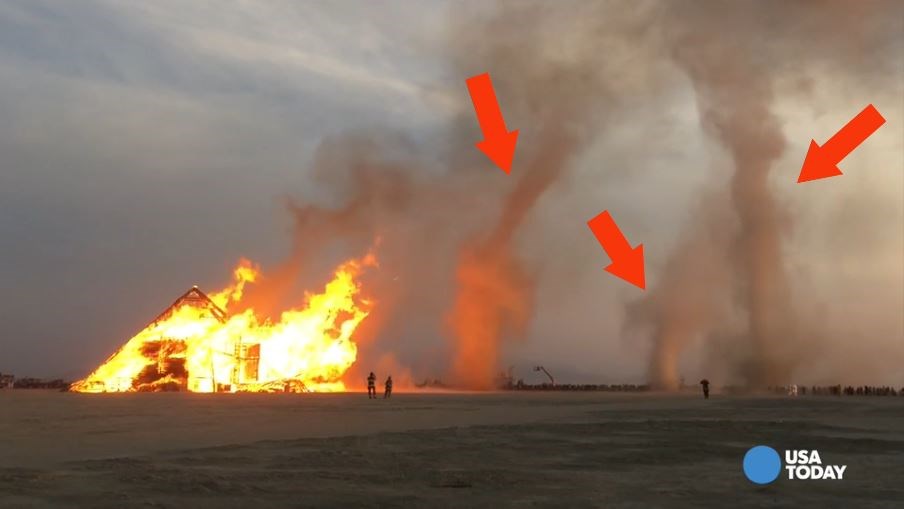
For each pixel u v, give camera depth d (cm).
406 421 2862
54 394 9444
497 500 1105
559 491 1195
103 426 2638
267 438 2069
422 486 1237
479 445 1894
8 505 1034
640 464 1561
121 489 1176
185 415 3419
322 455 1648
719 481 1320
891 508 1059
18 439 2084
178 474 1338
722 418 3067
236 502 1071
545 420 2906
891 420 2989
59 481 1252
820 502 1107
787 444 1939
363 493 1160
